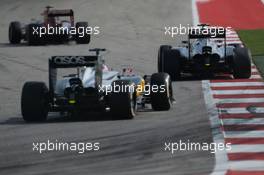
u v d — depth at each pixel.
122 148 50.12
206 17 154.88
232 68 82.75
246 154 47.81
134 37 128.88
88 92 59.88
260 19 150.25
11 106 70.19
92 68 62.03
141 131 55.66
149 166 45.12
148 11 163.88
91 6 171.88
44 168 45.25
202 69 82.69
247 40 120.69
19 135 55.50
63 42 122.81
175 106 67.00
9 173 44.28
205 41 83.19
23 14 164.25
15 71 94.25
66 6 172.88
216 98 70.94
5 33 139.38
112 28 141.50
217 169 44.12
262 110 63.72
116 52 110.31
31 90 60.59
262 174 42.78
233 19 151.25
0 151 50.38
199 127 56.91
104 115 63.41
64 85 61.09
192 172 43.53
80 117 62.84
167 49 84.75
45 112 60.84
